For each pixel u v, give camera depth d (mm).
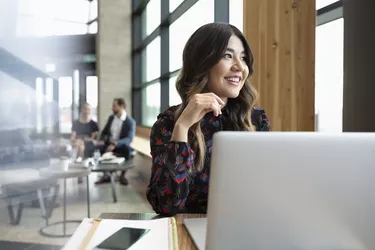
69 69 9250
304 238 609
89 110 5297
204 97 964
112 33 8328
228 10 3510
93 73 9203
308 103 2197
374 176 605
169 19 5695
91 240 744
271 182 592
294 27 2201
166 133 1092
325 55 2240
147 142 6277
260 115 1311
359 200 606
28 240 2621
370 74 1570
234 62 1086
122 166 3783
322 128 2221
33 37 8305
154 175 1000
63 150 4809
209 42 1067
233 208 596
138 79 8406
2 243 2564
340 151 600
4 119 6648
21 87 7676
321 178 599
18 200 3332
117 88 8398
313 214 603
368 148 603
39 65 8383
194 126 1066
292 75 2209
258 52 2258
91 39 9258
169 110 1165
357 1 1626
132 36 8414
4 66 7465
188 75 1128
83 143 5000
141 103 8383
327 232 608
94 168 3609
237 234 602
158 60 6441
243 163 589
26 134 5562
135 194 4238
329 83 2184
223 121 1171
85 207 3602
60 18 9203
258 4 2258
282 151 591
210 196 600
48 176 3203
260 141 588
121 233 778
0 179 3469
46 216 3186
